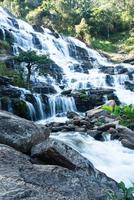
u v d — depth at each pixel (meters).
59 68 32.50
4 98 18.34
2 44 31.09
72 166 5.95
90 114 18.17
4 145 6.04
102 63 43.31
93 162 9.77
